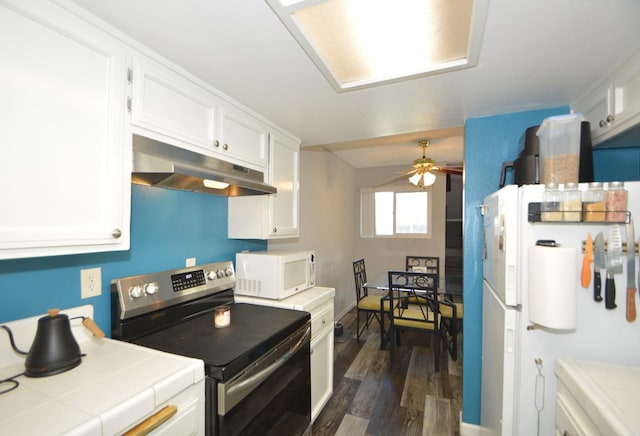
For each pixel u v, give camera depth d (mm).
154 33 1102
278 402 1484
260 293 1966
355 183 5230
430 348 3336
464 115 1901
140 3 943
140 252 1505
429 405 2277
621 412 790
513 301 1204
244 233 2062
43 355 955
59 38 925
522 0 912
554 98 1633
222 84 1498
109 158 1066
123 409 800
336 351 3244
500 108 1786
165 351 1238
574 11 958
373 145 3691
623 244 1064
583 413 926
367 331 3857
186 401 1015
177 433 968
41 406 794
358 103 1722
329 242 4105
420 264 4625
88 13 986
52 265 1157
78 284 1237
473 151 1941
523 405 1175
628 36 1078
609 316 1080
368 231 5176
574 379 977
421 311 3012
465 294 1979
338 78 1436
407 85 1495
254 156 1877
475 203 1940
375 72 1381
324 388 2168
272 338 1402
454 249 4746
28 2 846
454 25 1050
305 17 1016
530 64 1281
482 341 1868
